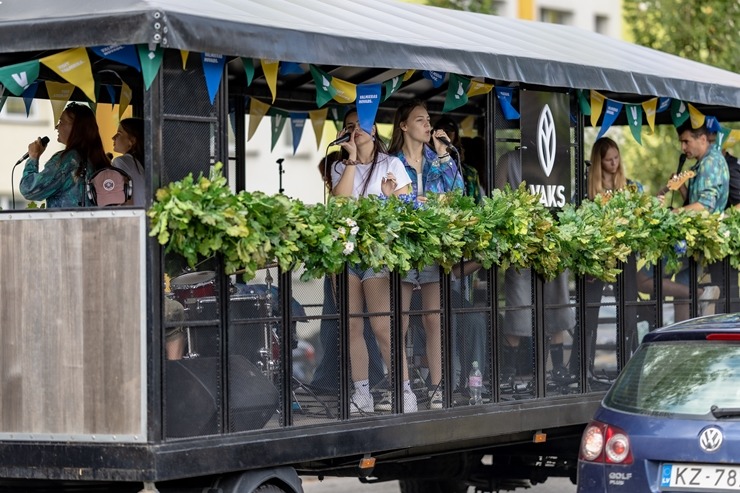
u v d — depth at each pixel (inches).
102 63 660.7
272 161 1710.1
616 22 1872.5
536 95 678.5
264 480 534.3
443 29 660.7
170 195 487.8
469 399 628.4
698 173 815.7
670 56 869.2
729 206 858.8
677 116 808.3
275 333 541.0
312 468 594.2
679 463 494.6
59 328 505.4
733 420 486.9
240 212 496.4
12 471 513.3
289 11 573.9
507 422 642.2
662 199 743.7
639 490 502.0
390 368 589.6
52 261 506.0
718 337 509.4
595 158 787.4
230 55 508.7
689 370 511.5
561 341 680.4
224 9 525.3
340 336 565.3
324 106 852.6
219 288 516.7
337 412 565.0
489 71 614.5
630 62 746.2
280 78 783.1
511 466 751.7
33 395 509.4
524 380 658.8
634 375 530.0
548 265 651.5
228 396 519.2
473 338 631.8
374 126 639.8
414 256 581.3
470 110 919.0
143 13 480.7
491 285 641.0
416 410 601.0
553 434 719.7
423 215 585.9
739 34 1358.3
